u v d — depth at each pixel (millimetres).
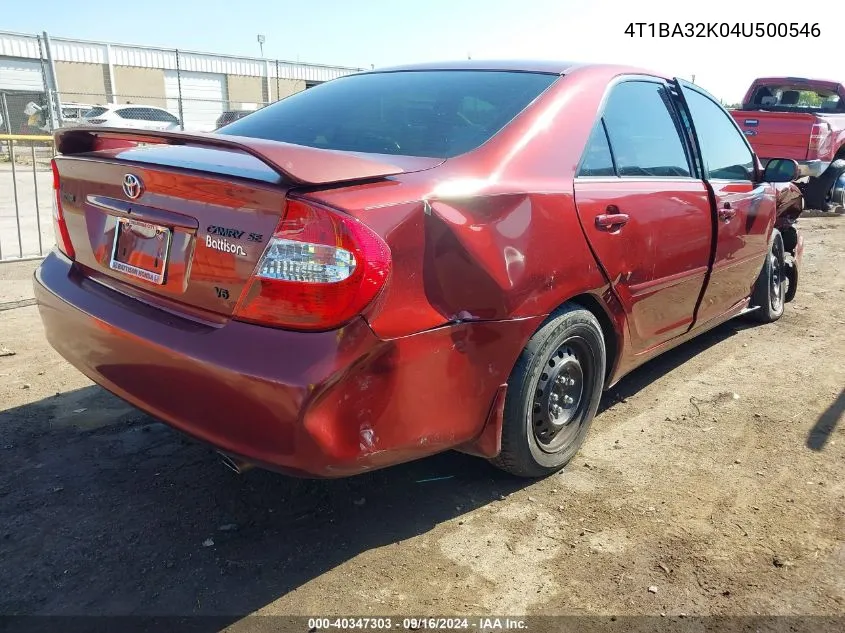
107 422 3422
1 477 2908
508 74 3143
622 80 3354
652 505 2863
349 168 2133
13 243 7637
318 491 2889
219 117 19844
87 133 2639
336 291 1990
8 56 17844
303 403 1978
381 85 3311
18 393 3713
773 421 3691
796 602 2324
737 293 4496
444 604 2273
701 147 3848
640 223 3123
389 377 2125
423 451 2359
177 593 2281
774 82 12406
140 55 19594
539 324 2635
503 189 2469
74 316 2576
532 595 2326
